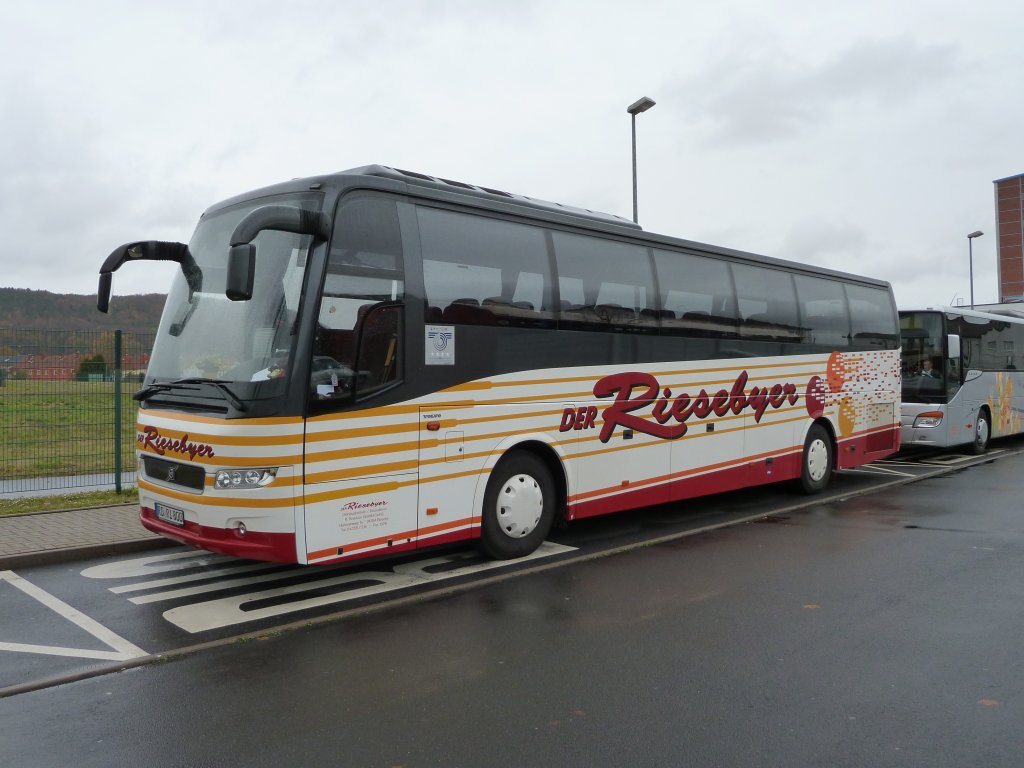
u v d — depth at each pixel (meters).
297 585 6.93
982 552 8.16
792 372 11.60
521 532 7.84
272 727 4.14
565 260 8.27
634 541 8.84
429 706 4.39
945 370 16.28
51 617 6.06
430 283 6.98
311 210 6.32
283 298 6.21
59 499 10.24
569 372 8.21
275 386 5.99
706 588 6.82
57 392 10.41
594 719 4.21
